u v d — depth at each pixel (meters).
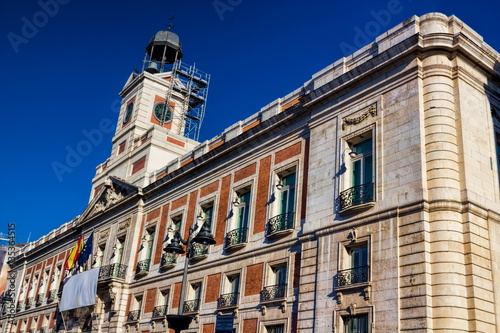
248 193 24.77
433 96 17.17
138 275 30.11
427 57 17.78
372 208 17.34
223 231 24.75
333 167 19.58
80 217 40.91
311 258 18.98
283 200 22.25
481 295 14.88
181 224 28.50
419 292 14.93
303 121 22.30
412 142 16.89
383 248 16.47
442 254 15.12
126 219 34.06
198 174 28.58
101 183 41.62
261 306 20.58
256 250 22.00
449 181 15.98
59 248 44.47
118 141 41.66
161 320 26.34
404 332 14.91
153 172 33.97
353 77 19.78
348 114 19.80
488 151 17.45
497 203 16.77
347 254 17.86
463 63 17.94
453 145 16.58
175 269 27.09
